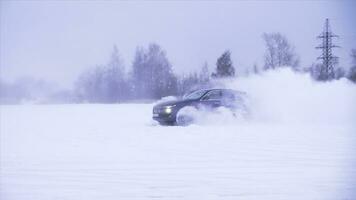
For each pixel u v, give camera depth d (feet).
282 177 21.98
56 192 19.36
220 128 47.01
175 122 50.42
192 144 34.14
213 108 52.26
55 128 49.83
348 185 20.27
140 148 32.19
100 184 20.79
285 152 29.86
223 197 18.35
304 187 19.92
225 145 33.50
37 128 50.01
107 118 67.92
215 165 25.30
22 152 30.76
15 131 46.50
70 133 43.52
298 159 27.09
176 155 28.84
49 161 26.96
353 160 26.68
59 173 23.38
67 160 27.27
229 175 22.56
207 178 21.88
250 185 20.34
